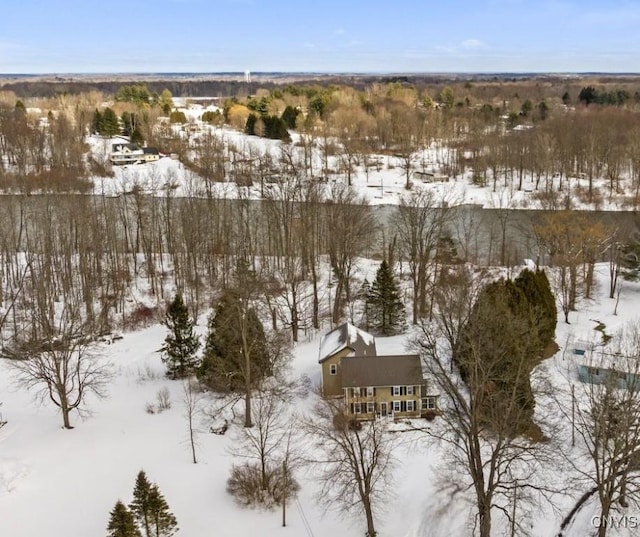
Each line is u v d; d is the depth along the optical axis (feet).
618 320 196.03
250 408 150.10
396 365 150.71
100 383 159.12
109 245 253.85
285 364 170.81
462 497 121.70
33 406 159.84
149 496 105.50
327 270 252.21
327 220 258.78
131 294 236.22
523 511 117.29
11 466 130.52
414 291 208.74
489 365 118.93
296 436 142.10
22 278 222.28
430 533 115.34
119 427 148.56
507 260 260.83
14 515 116.88
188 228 255.70
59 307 225.15
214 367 160.56
